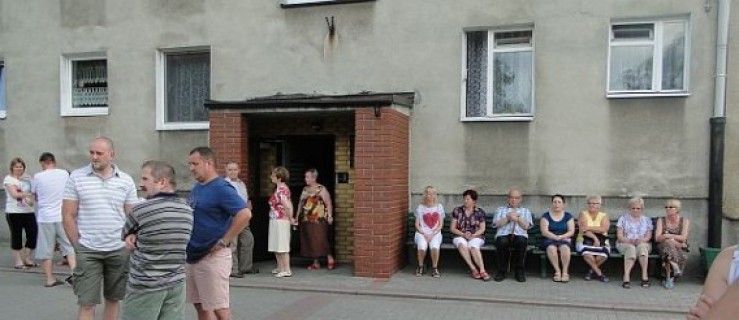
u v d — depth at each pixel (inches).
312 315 263.7
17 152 468.4
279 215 345.1
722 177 332.8
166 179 175.5
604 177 352.5
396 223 352.2
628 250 322.0
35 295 300.4
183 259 176.4
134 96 437.4
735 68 332.8
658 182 344.8
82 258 208.1
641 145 346.9
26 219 368.2
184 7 424.8
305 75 400.5
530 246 350.0
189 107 438.9
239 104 361.4
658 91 348.5
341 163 397.4
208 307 195.0
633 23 352.8
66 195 209.6
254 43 410.3
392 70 383.9
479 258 339.6
